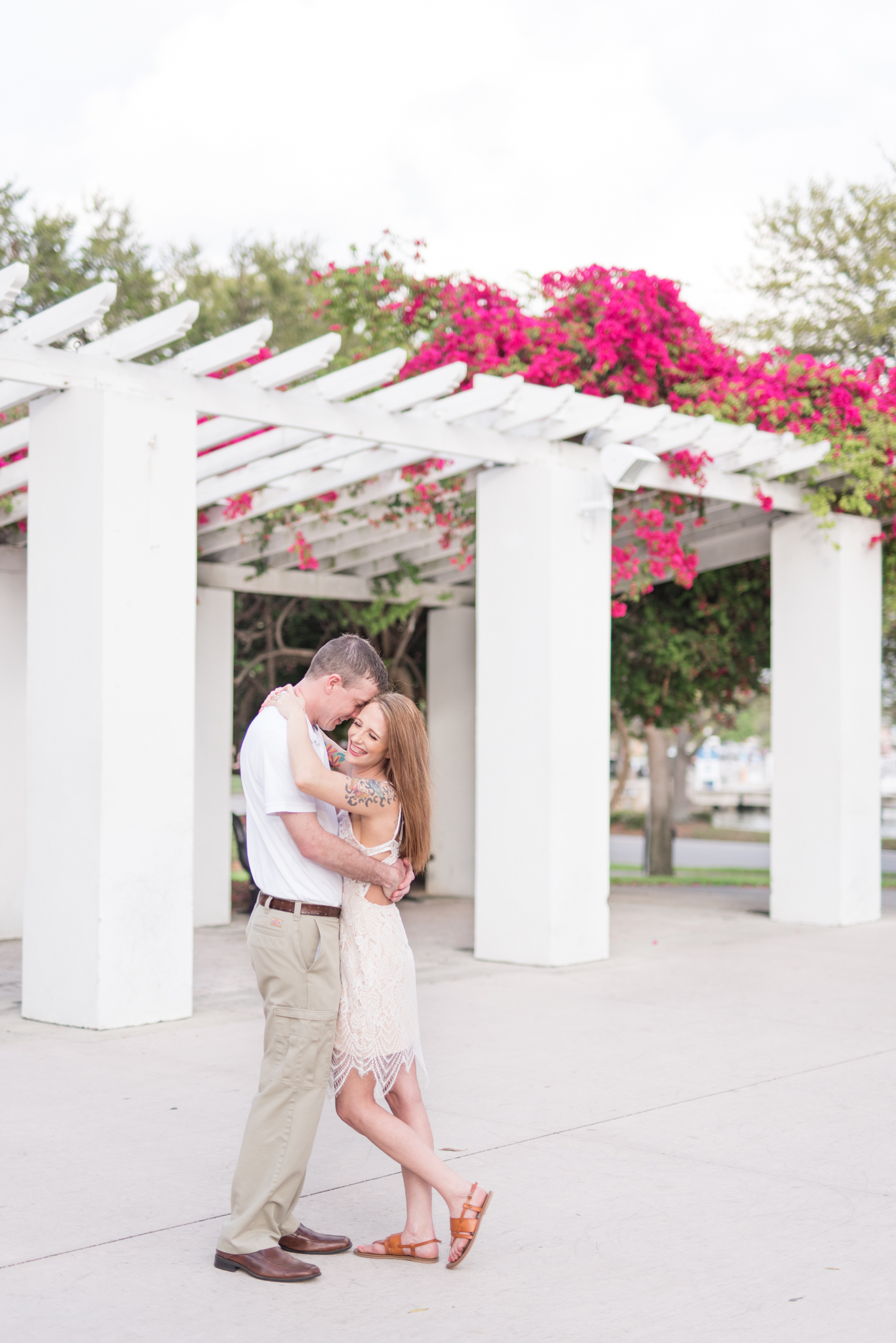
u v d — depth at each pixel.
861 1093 5.66
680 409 10.04
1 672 10.31
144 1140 4.86
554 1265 3.74
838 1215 4.15
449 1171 3.74
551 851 8.83
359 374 7.48
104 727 6.76
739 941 10.23
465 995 7.84
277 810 3.64
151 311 19.16
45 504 7.05
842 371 10.59
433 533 11.17
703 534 12.21
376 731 3.84
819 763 11.27
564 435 8.87
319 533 10.61
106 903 6.78
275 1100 3.69
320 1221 4.09
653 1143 4.91
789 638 11.43
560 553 8.89
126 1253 3.80
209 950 9.76
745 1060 6.24
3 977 8.59
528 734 8.94
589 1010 7.42
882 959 9.37
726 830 34.66
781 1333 3.28
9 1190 4.32
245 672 13.05
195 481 7.17
